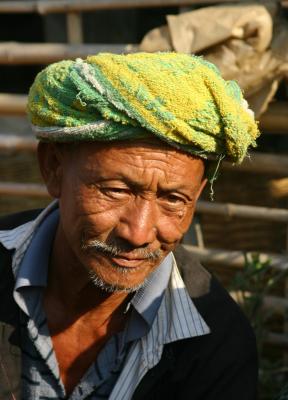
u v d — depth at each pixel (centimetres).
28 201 554
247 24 310
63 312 193
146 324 189
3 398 187
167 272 194
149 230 159
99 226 160
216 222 418
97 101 148
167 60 151
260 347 338
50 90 156
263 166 356
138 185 154
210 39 313
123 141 151
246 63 312
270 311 350
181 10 382
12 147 420
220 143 156
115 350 192
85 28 790
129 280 169
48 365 191
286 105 340
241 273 343
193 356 190
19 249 197
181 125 147
